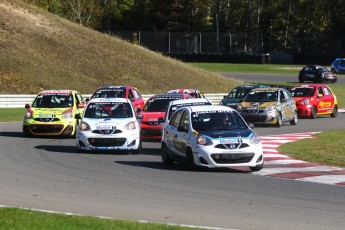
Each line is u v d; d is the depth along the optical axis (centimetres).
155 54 8788
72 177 2484
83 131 3259
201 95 4872
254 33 14538
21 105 6219
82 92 7200
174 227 1581
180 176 2550
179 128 2828
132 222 1612
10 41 7562
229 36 13500
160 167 2825
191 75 8262
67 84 7225
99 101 3472
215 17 15575
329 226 1688
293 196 2125
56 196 2080
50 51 7719
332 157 3100
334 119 5547
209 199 2061
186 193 2166
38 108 4144
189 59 12875
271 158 3094
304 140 3822
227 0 15525
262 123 4750
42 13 8606
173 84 7912
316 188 2289
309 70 9656
